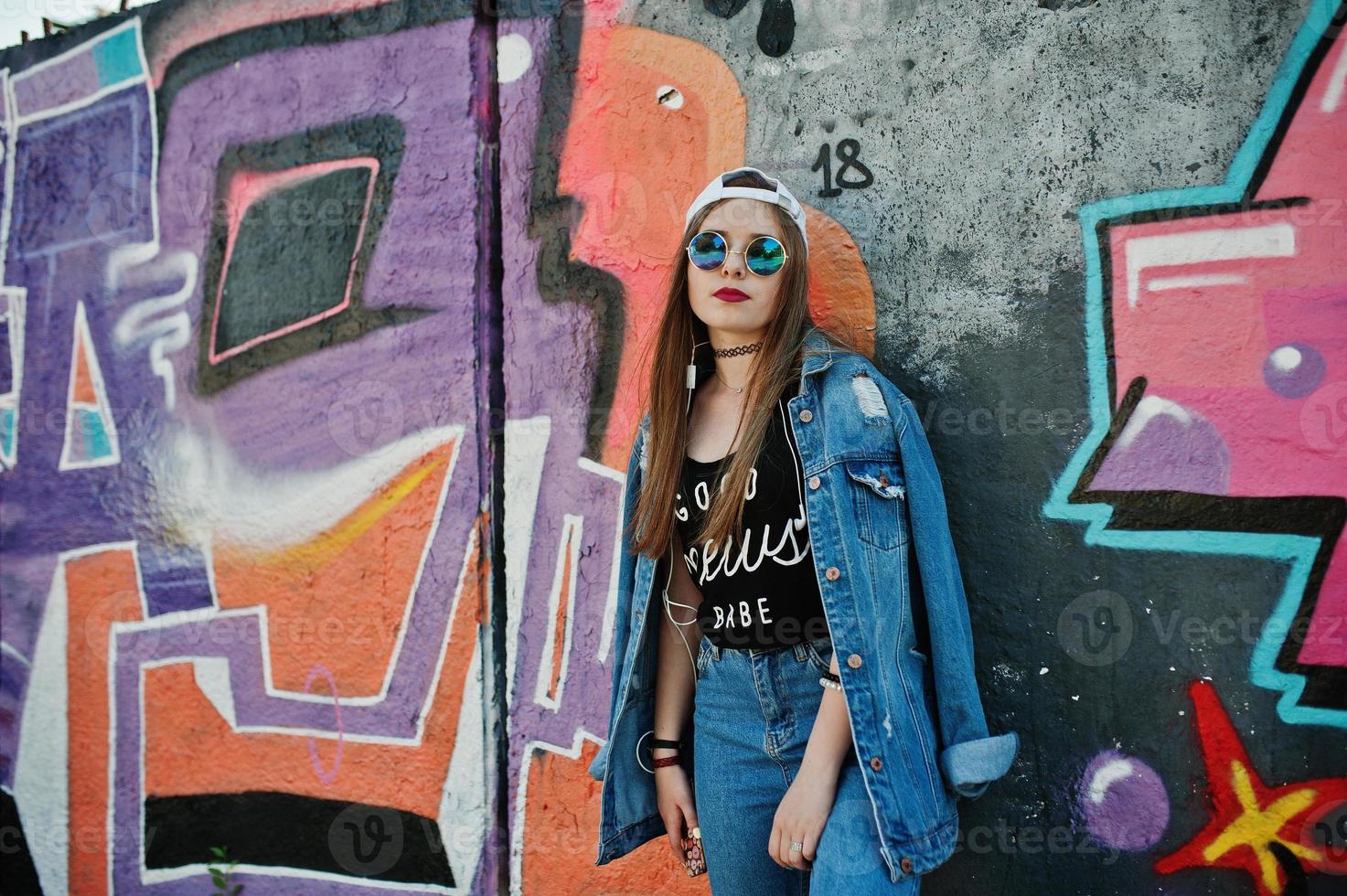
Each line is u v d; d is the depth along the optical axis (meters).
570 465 2.36
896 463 1.77
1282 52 1.83
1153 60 1.91
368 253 2.57
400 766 2.51
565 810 2.34
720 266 1.82
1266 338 1.83
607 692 2.30
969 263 2.04
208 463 2.75
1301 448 1.81
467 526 2.44
